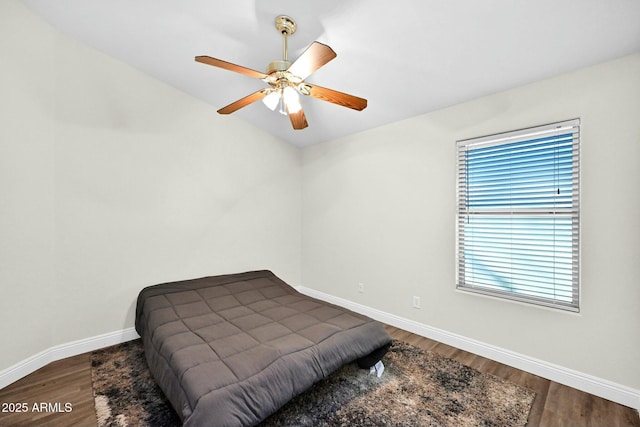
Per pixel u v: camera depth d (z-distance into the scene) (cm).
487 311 242
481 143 244
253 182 375
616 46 173
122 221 274
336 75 244
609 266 187
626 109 180
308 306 256
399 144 301
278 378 157
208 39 232
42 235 226
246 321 222
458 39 187
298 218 423
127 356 245
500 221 235
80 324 250
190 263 321
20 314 211
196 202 325
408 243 294
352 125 328
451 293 263
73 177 245
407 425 167
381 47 206
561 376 205
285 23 195
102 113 261
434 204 273
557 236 209
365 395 193
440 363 233
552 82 206
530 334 219
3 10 198
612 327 187
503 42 183
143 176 287
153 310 236
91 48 254
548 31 170
